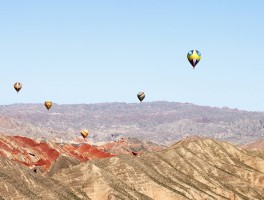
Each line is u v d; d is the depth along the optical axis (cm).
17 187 16238
